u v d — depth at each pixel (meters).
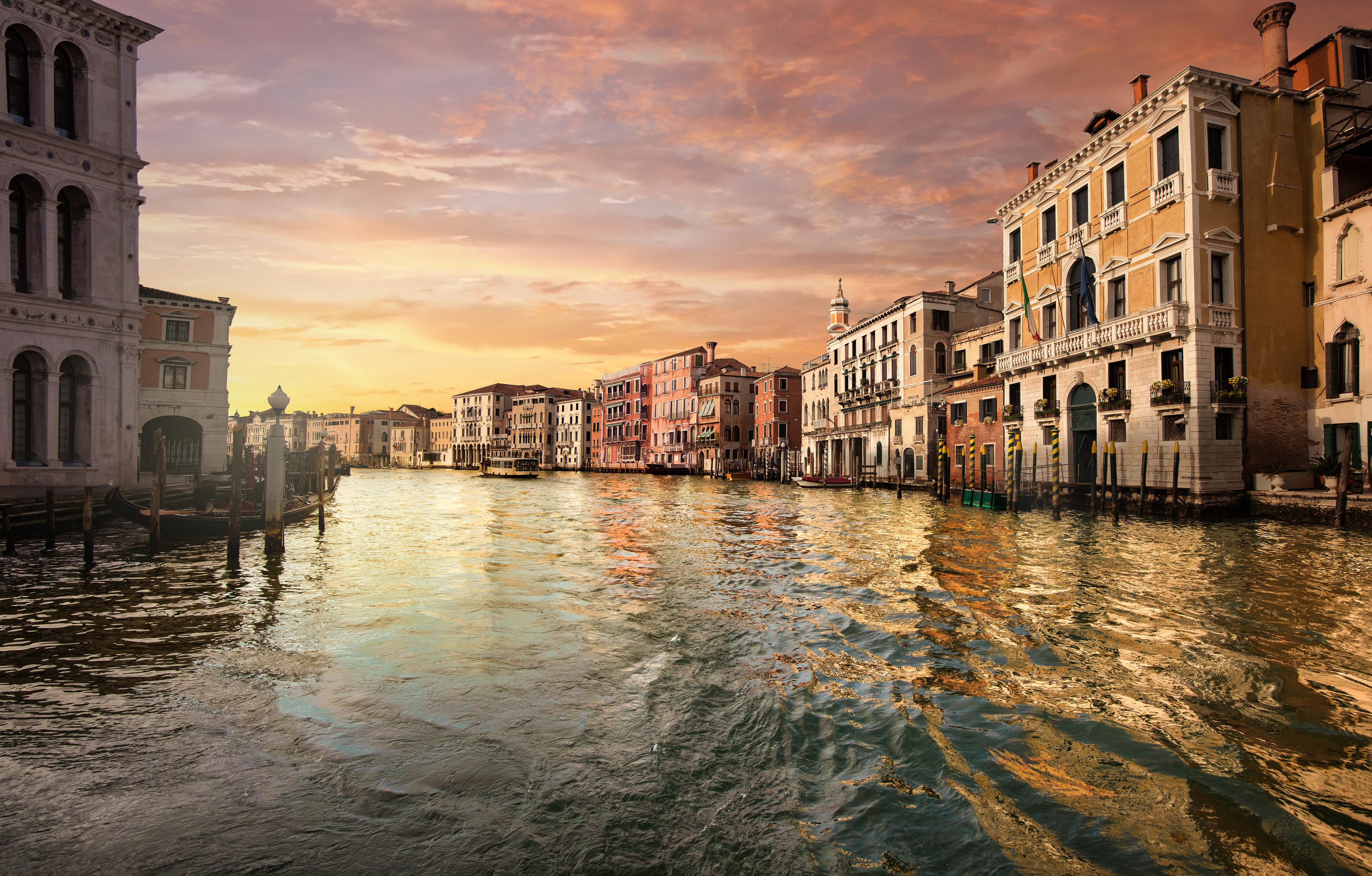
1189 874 3.75
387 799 4.40
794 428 64.56
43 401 19.20
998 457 31.89
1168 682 6.82
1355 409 20.30
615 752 5.16
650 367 85.31
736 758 5.09
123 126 20.89
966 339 37.56
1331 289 21.17
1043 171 28.45
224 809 4.25
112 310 20.38
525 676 6.91
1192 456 20.69
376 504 34.47
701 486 53.34
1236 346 21.14
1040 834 4.14
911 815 4.33
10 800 4.34
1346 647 7.98
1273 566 13.10
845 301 61.41
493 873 3.65
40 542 15.74
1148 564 13.53
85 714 5.81
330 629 8.73
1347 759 5.15
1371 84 22.11
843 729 5.64
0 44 18.25
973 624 9.08
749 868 3.75
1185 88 21.17
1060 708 6.14
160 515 14.27
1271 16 22.70
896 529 20.41
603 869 3.70
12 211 19.00
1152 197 22.38
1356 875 3.74
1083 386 25.66
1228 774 4.91
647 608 10.05
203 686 6.53
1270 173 21.88
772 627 8.98
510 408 112.19
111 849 3.79
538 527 22.53
